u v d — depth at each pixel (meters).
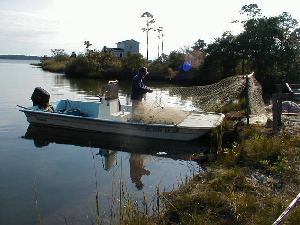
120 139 10.51
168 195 5.84
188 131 9.57
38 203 5.94
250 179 5.93
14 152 9.23
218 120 9.90
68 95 22.78
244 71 30.83
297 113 10.59
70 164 8.17
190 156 8.64
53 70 56.97
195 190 5.74
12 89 25.34
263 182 5.74
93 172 7.54
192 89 15.02
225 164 7.05
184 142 9.77
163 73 38.62
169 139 9.88
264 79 27.31
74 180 7.04
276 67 28.30
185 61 40.88
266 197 5.09
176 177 7.05
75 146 9.91
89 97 21.64
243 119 10.61
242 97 13.52
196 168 7.59
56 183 6.88
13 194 6.35
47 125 11.74
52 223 5.21
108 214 5.40
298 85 13.40
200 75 32.94
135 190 6.34
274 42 27.97
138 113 10.29
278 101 9.15
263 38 28.45
